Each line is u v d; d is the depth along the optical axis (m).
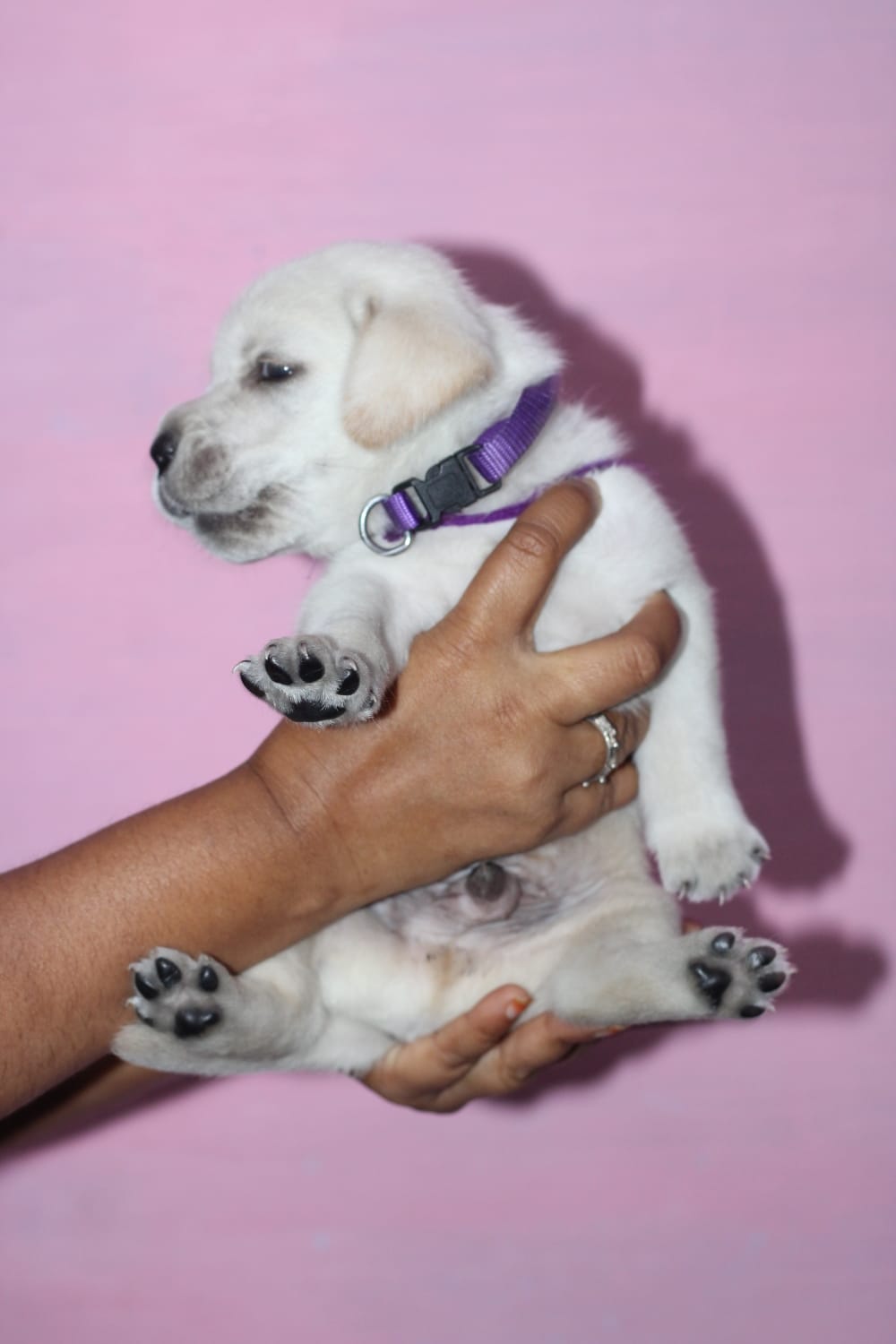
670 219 1.04
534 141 1.04
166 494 0.85
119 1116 1.06
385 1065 0.82
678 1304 1.07
